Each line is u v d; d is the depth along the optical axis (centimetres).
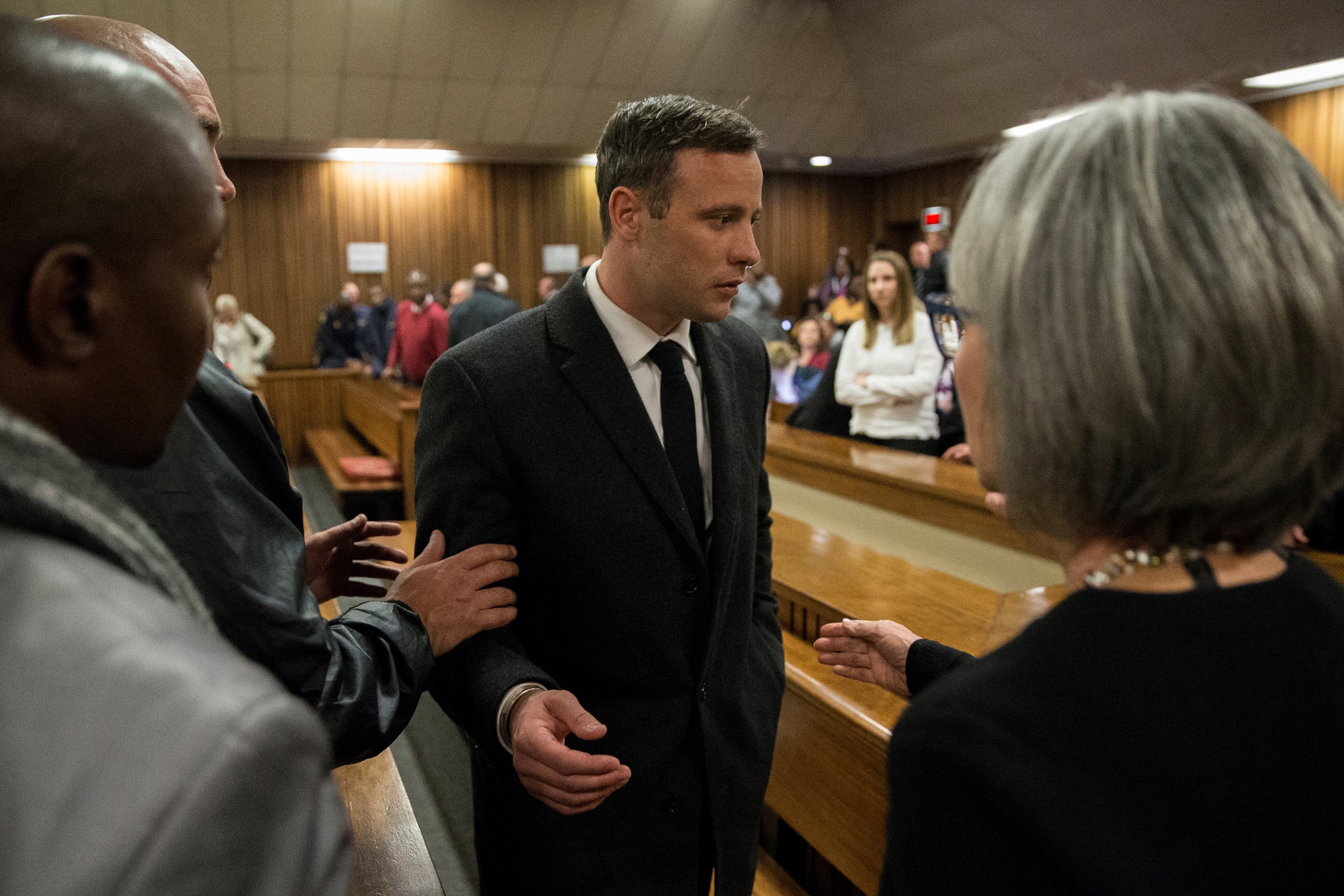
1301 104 879
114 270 46
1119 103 57
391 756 169
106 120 45
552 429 125
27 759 36
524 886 130
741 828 135
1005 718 51
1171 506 53
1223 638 52
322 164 1192
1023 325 54
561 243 1295
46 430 47
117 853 34
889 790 55
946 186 1299
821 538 265
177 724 36
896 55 1056
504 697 114
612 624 126
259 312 1192
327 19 928
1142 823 49
